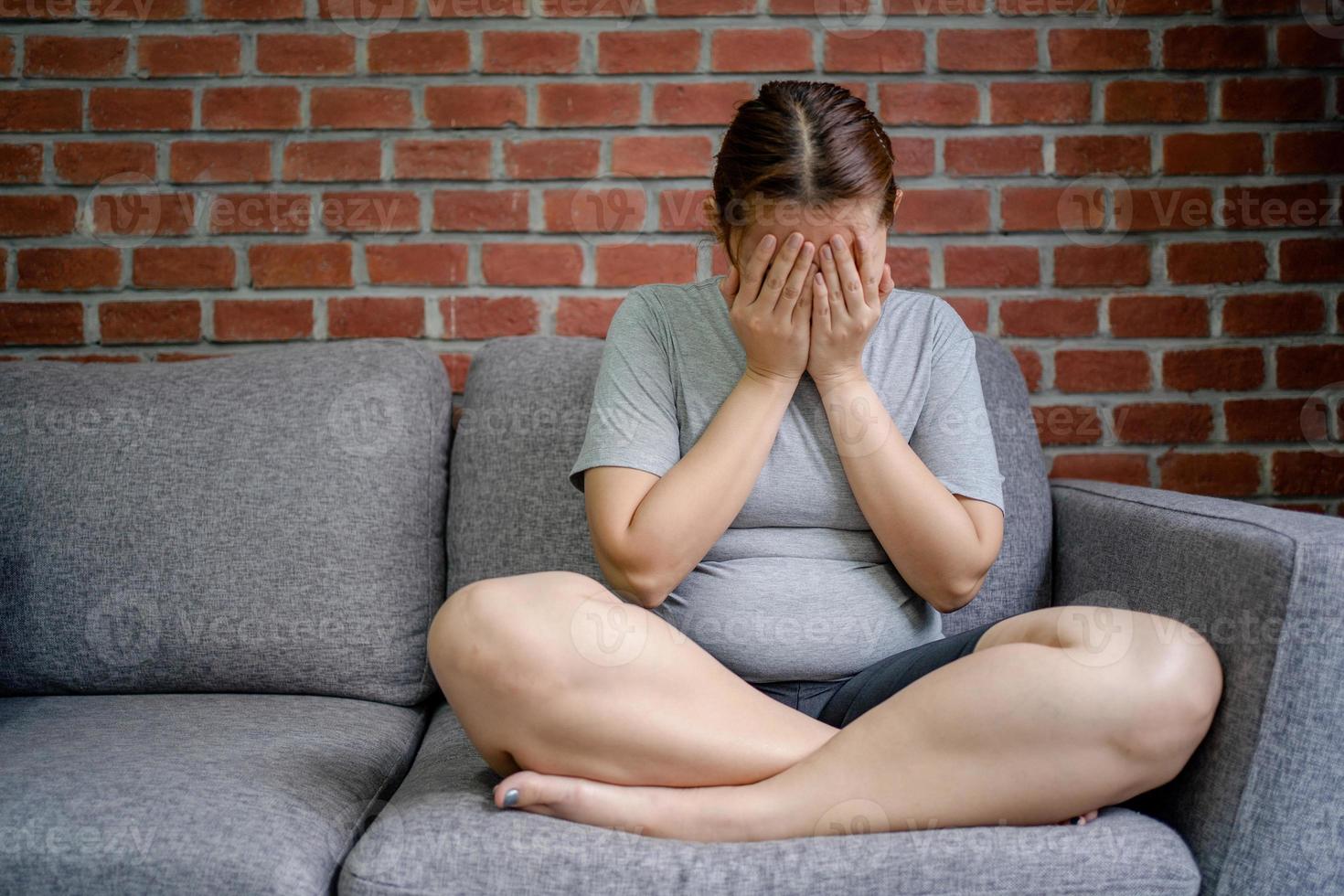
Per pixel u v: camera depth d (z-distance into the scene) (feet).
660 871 2.74
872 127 3.51
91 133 5.65
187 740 3.61
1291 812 2.97
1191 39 5.64
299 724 3.91
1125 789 2.95
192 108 5.66
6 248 5.65
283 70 5.66
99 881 2.81
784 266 3.38
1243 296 5.65
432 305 5.74
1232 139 5.65
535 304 5.73
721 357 3.78
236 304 5.70
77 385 4.72
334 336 5.72
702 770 3.00
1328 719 2.97
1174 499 4.01
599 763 3.00
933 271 5.68
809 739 3.09
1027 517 4.73
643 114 5.69
